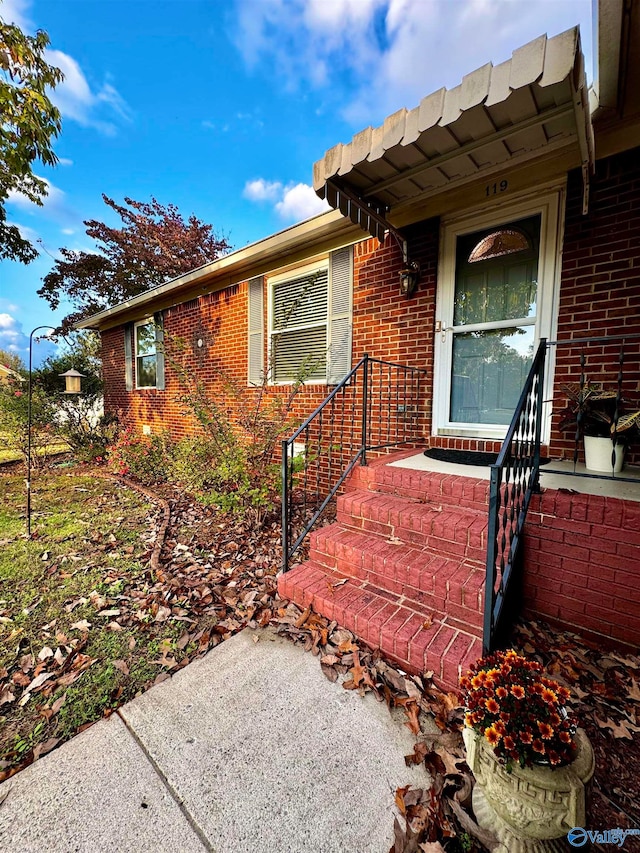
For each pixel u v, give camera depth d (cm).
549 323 316
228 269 566
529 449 242
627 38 199
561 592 223
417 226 380
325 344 481
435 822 128
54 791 140
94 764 150
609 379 288
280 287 531
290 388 495
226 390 499
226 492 426
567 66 182
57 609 257
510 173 316
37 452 817
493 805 119
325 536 274
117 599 269
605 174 284
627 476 235
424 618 210
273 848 123
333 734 162
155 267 1345
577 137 239
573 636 218
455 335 370
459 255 364
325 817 131
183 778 145
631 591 204
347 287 441
